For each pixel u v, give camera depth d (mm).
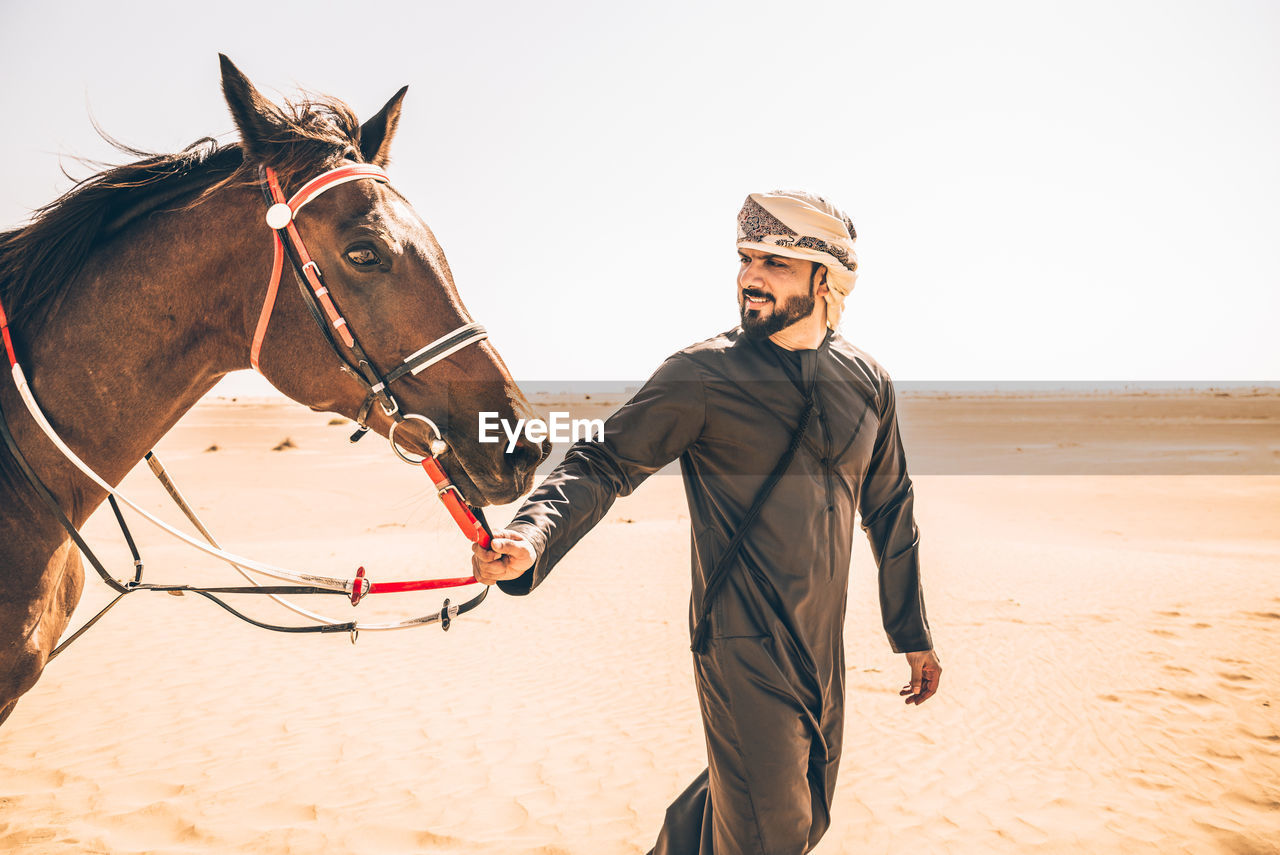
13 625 1858
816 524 1962
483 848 3645
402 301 1755
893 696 5695
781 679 1884
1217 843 3676
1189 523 15117
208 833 3742
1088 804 4070
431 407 1748
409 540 13242
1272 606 8305
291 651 6910
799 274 1920
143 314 1874
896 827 3836
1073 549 12047
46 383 1855
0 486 1860
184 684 5977
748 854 1886
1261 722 5164
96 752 4695
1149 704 5504
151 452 2232
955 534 13797
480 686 6055
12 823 3787
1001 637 7172
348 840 3701
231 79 1787
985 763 4590
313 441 40219
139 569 2219
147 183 1918
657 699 5789
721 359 1952
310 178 1790
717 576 1932
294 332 1808
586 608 8617
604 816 3971
